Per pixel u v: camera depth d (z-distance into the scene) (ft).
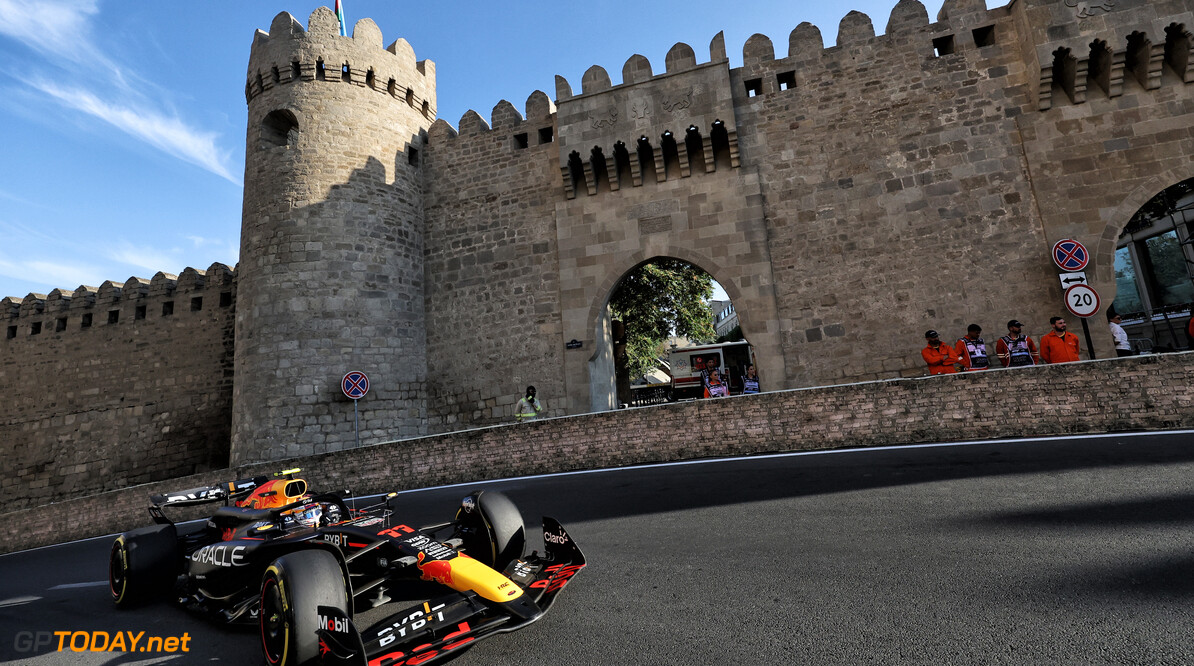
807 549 14.38
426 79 66.23
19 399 71.36
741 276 48.96
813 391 29.99
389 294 55.47
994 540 13.44
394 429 53.21
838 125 49.34
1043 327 42.16
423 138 64.23
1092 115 43.42
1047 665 8.05
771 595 11.74
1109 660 7.99
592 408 51.49
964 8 48.16
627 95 53.11
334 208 54.08
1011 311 43.01
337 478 37.37
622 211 52.95
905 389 28.63
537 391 53.21
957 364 38.99
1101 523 13.78
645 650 9.87
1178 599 9.52
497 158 59.47
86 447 67.15
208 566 14.78
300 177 53.93
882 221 47.01
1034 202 43.88
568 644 10.45
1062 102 44.21
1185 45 41.81
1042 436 25.95
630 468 30.42
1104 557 11.71
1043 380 26.53
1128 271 78.84
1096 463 19.62
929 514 16.10
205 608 14.76
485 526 13.79
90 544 35.78
